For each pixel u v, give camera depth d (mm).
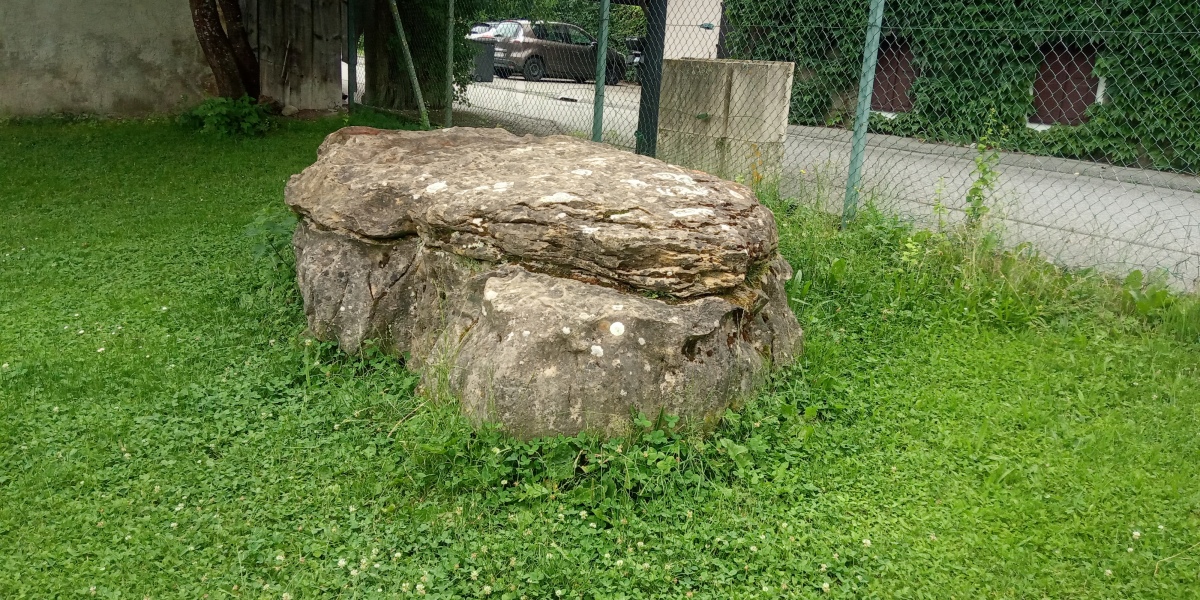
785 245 6301
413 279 4863
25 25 11578
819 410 4453
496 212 4383
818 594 3211
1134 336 5320
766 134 7727
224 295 6062
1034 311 5570
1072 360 4988
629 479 3621
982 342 5277
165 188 9055
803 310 5531
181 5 12391
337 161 5551
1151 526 3594
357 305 4895
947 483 3898
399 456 3951
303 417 4352
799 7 10984
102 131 11469
